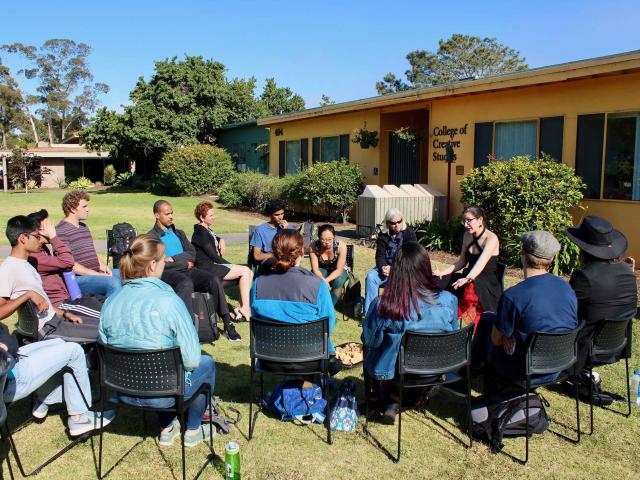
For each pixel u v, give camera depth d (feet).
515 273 28.91
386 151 49.73
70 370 12.30
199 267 20.25
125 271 11.40
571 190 29.76
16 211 64.03
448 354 12.17
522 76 32.99
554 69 31.04
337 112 52.54
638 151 29.43
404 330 12.09
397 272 12.25
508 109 36.45
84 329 14.11
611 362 13.64
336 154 56.24
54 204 74.54
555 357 12.14
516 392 13.14
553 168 30.30
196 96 95.14
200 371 12.07
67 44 214.28
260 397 14.25
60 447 12.28
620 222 30.50
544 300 12.01
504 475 11.37
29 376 11.46
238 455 10.80
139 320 11.07
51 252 16.98
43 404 12.93
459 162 40.63
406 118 49.88
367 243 38.24
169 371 10.85
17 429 12.84
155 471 11.40
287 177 58.03
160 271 11.76
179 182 85.40
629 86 29.40
